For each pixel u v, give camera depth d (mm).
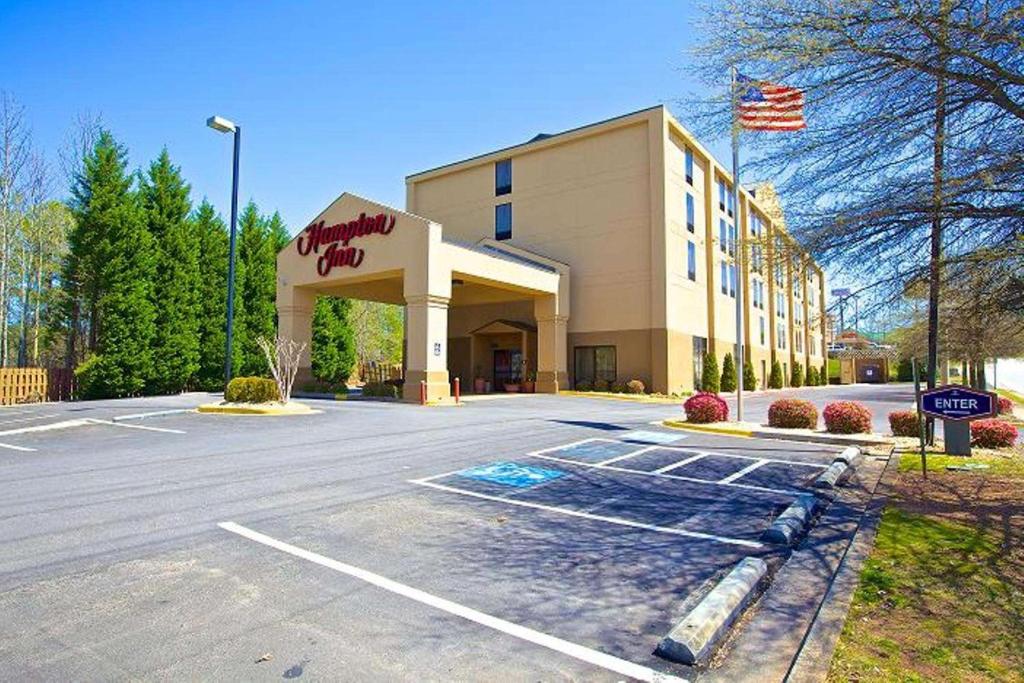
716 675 3123
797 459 9602
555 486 7520
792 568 4715
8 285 28297
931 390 8633
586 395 24375
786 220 6387
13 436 11344
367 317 46781
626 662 3238
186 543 5059
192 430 12219
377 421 13945
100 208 23406
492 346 30078
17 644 3291
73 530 5367
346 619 3682
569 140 28219
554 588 4250
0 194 27156
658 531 5668
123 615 3672
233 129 17000
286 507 6258
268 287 30188
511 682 3004
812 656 3234
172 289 25016
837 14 5379
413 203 34094
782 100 6254
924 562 4719
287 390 16656
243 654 3217
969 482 7727
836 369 64188
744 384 34219
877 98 5820
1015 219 5465
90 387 22719
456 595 4094
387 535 5383
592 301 27078
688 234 28297
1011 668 3121
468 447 10328
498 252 28734
